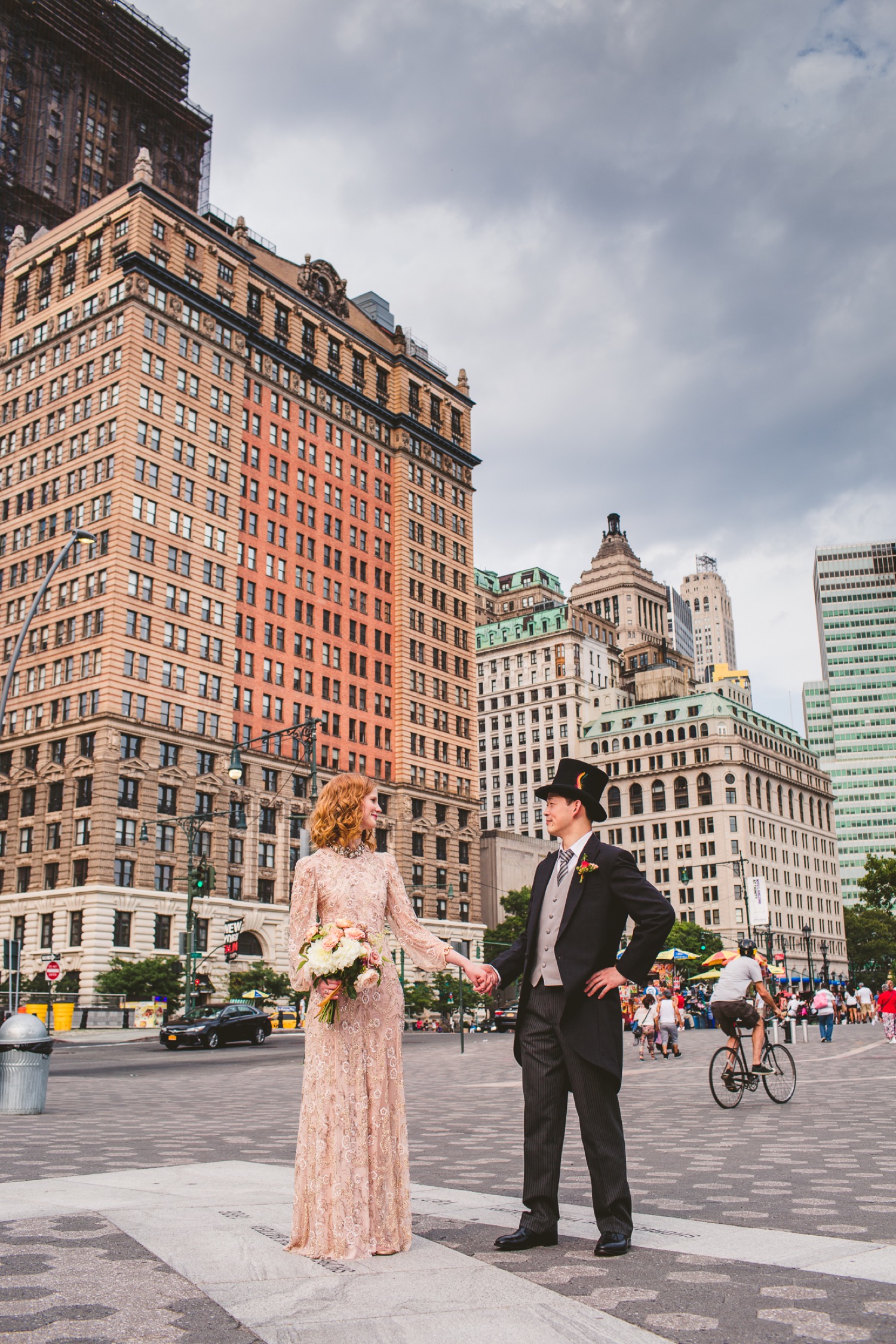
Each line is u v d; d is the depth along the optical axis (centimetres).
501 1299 450
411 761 9262
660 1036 2992
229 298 8188
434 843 9319
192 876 5056
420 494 10050
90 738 6719
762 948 12850
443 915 9256
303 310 9031
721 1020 1502
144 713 6900
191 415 7638
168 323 7556
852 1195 726
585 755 14625
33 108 10238
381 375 9912
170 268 7688
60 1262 514
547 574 18600
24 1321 423
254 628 8056
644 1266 511
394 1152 555
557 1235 574
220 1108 1631
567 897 590
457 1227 608
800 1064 2489
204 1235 565
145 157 7625
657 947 566
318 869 597
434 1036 5431
